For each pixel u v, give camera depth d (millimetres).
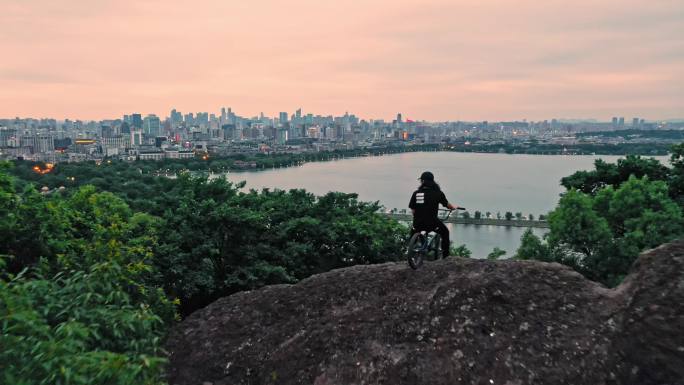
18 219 11070
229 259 20906
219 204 22375
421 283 8242
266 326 8648
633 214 22062
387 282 8602
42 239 11211
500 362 6270
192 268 18641
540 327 6617
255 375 7617
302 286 9477
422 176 8648
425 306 7543
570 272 7734
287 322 8531
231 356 8086
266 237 23047
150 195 38406
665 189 22219
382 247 25609
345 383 6711
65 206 14352
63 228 12805
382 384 6488
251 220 20312
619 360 5852
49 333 4535
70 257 8367
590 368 5898
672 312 5898
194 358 8273
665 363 5492
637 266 7082
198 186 23344
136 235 16750
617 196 22828
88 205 15453
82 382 4059
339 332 7590
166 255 17562
